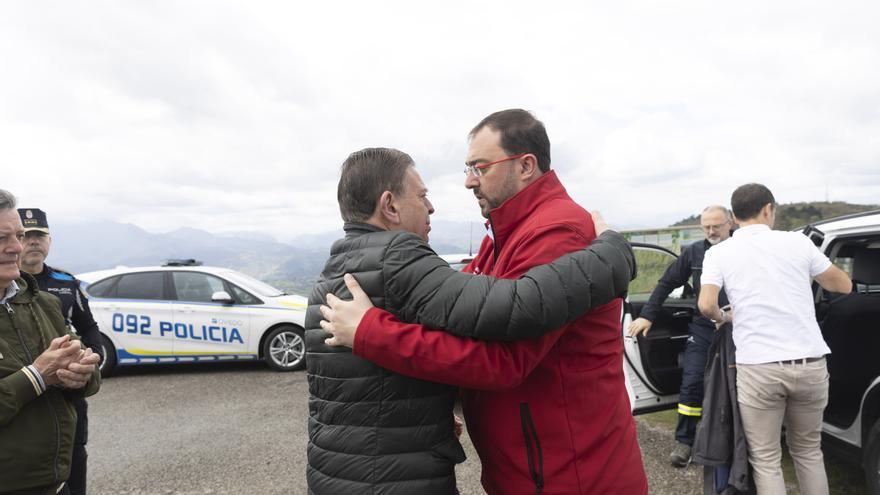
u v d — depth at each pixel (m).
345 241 1.38
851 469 3.22
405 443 1.26
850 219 3.04
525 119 1.48
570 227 1.32
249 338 6.41
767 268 2.39
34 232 2.63
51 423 1.70
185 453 3.87
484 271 1.59
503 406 1.37
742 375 2.42
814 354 2.31
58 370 1.65
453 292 1.18
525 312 1.12
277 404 5.07
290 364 6.46
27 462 1.64
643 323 3.47
